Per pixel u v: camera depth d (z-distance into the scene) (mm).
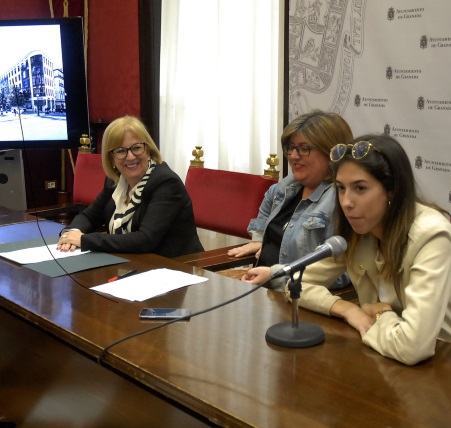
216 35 4137
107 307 1811
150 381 1358
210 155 4270
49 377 1874
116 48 4930
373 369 1358
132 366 1406
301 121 2312
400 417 1154
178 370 1372
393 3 3006
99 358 1500
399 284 1599
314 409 1190
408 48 2979
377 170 1462
